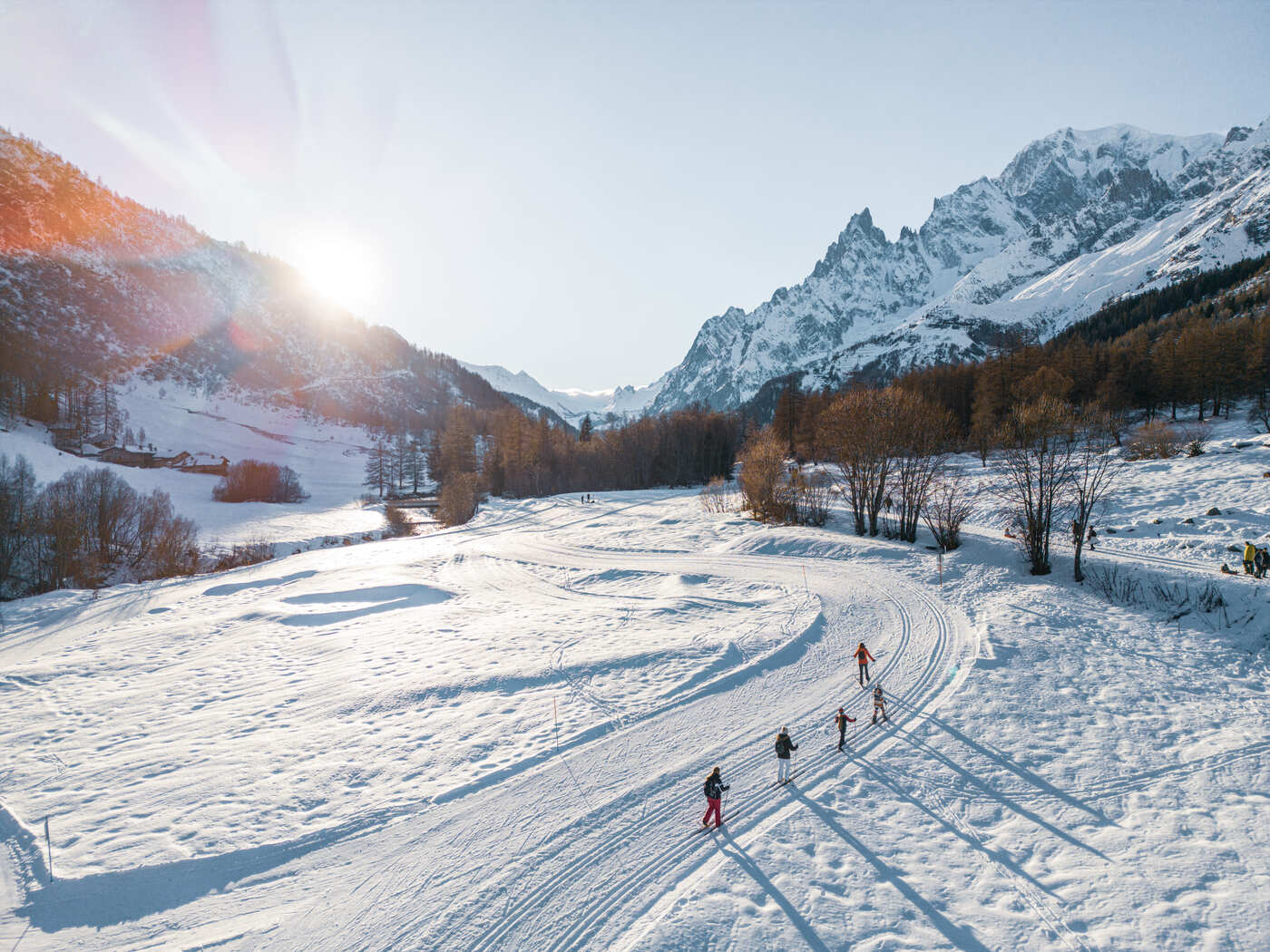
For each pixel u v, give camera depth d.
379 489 141.38
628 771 19.00
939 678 24.56
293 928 13.41
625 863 15.00
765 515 62.09
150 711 24.83
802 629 30.62
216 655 31.83
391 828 16.64
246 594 45.88
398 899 14.16
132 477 112.94
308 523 94.31
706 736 20.95
